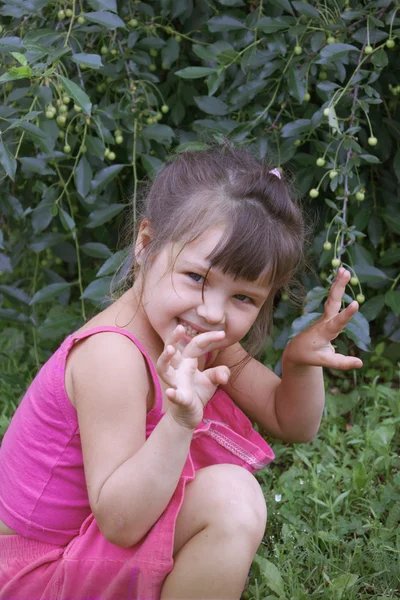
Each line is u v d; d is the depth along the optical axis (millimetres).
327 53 2281
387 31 2512
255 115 2539
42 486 1643
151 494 1456
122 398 1537
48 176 2844
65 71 2383
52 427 1633
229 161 1702
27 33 2309
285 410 1907
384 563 1830
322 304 2662
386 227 2967
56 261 3115
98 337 1600
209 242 1539
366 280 2508
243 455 1806
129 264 1920
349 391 2844
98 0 2184
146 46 2568
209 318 1547
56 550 1643
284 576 1793
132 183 2957
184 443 1457
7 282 3342
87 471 1539
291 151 2547
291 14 2637
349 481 2139
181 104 2803
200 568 1522
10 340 3090
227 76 2711
